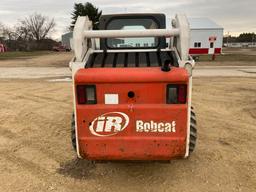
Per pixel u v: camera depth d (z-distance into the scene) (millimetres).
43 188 3535
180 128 2988
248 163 4191
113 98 2975
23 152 4613
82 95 2986
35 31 84000
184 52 3287
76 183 3658
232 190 3479
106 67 3389
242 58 30016
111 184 3639
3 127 5883
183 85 2896
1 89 10555
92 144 3070
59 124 6066
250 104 7914
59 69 18766
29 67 20453
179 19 3455
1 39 73188
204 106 7688
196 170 3969
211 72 16391
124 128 3021
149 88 2928
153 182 3674
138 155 3066
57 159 4348
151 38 4523
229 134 5418
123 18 4730
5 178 3770
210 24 33844
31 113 6969
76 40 3285
